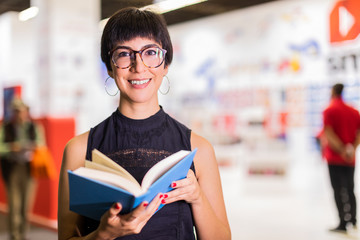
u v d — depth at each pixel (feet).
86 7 23.07
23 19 32.91
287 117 29.25
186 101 35.19
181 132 4.03
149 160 3.82
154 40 3.81
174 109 35.76
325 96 27.53
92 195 3.17
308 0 28.09
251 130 30.71
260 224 17.26
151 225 3.67
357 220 17.40
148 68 3.73
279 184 26.45
